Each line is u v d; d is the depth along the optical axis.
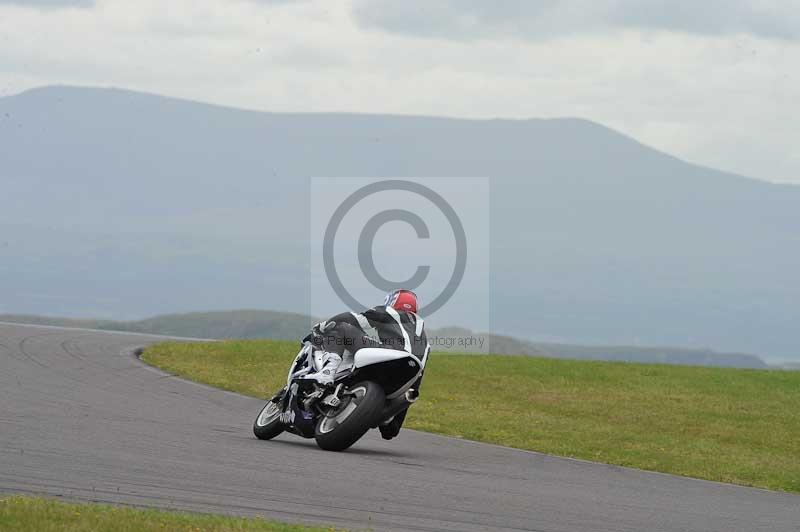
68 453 36.88
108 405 56.12
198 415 56.28
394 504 32.69
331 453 43.81
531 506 34.91
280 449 43.59
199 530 25.23
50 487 30.28
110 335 106.69
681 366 113.75
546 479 43.31
